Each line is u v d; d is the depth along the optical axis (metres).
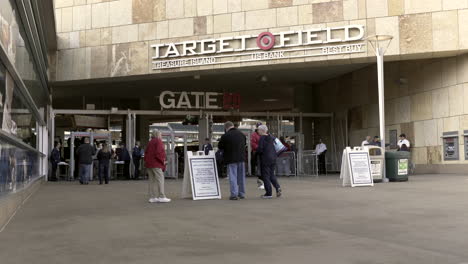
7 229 7.66
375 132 27.42
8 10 8.95
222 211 9.77
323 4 23.23
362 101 28.59
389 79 26.55
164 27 25.67
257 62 24.00
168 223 8.12
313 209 9.78
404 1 22.17
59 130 42.28
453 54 22.12
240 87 33.91
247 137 29.66
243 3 24.41
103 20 26.91
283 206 10.48
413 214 8.68
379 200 11.20
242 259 5.30
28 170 13.54
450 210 9.12
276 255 5.48
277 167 25.27
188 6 25.28
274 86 33.94
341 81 30.72
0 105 8.12
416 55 22.27
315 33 23.27
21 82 10.52
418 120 24.58
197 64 24.89
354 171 16.36
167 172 27.94
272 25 23.92
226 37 24.48
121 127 38.03
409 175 22.55
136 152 26.80
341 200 11.44
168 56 25.41
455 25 21.59
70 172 27.27
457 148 22.27
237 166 12.67
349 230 7.12
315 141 33.50
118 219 8.71
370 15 22.56
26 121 13.05
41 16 16.47
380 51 19.59
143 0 26.12
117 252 5.76
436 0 21.84
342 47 22.81
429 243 6.03
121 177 28.72
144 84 31.98
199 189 12.72
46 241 6.56
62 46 27.47
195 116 33.09
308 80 32.19
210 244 6.20
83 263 5.20
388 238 6.42
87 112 28.30
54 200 12.82
